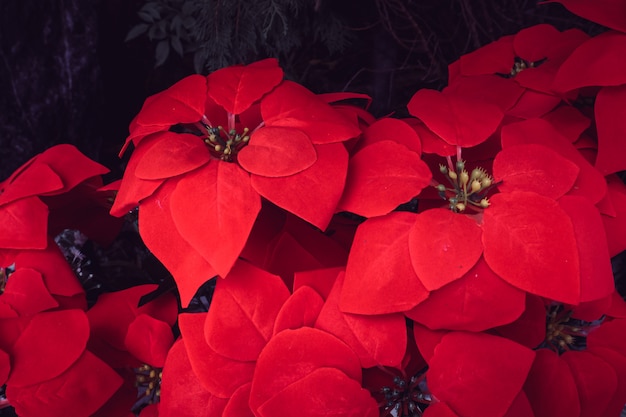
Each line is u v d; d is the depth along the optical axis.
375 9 1.78
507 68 0.84
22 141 1.35
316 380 0.64
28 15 1.28
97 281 0.96
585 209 0.66
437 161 0.75
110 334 0.77
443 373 0.64
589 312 0.74
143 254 1.21
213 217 0.63
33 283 0.73
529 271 0.62
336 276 0.70
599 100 0.72
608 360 0.71
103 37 1.57
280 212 0.77
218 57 1.49
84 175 0.78
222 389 0.66
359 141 0.73
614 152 0.71
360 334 0.66
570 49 0.83
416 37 1.69
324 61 1.90
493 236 0.63
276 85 0.72
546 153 0.68
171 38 1.95
